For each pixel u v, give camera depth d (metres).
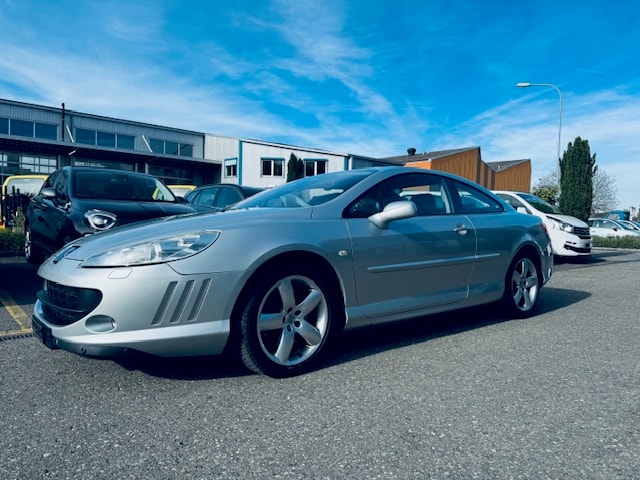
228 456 2.00
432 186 4.12
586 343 3.75
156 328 2.63
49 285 2.99
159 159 26.73
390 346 3.63
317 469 1.91
